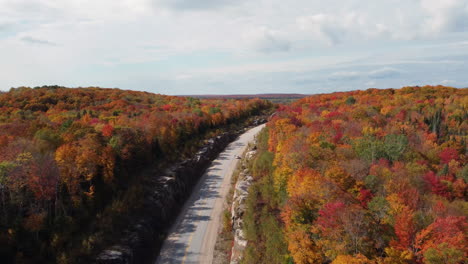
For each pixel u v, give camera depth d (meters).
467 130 77.12
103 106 111.94
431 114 88.38
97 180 51.78
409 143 61.31
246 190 59.16
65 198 45.38
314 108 113.88
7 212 38.38
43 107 104.88
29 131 57.06
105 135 63.09
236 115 149.50
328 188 35.94
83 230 44.16
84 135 58.28
